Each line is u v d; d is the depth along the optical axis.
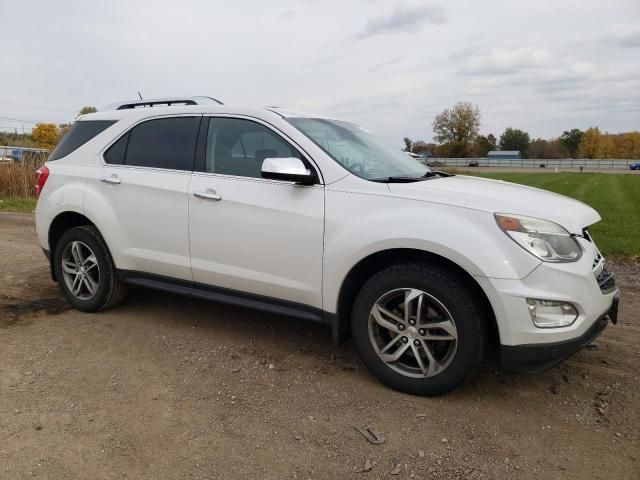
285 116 3.69
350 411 2.98
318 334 4.12
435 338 3.03
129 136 4.26
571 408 3.06
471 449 2.64
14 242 7.74
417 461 2.54
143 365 3.54
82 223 4.60
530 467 2.51
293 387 3.26
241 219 3.58
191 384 3.28
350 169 3.40
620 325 4.46
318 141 3.55
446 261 3.05
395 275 3.09
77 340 3.93
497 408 3.04
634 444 2.71
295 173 3.24
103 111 4.63
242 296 3.73
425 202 3.06
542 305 2.79
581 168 65.81
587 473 2.47
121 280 4.40
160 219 3.95
